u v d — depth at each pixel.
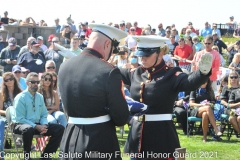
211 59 7.61
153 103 8.52
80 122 7.41
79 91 7.29
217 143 15.32
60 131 12.48
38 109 12.72
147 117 8.58
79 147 7.34
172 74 8.47
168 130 8.55
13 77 13.62
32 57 19.97
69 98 7.39
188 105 16.77
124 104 7.27
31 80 12.68
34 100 12.72
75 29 31.28
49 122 13.03
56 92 14.24
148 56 8.54
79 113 7.38
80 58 7.46
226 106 16.77
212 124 15.87
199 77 7.78
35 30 32.22
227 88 16.89
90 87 7.23
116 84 7.24
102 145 7.31
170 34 28.70
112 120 7.44
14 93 13.66
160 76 8.56
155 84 8.51
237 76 16.84
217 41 29.67
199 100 16.66
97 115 7.33
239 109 16.16
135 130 8.70
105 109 7.34
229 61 27.58
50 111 13.99
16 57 21.75
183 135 16.83
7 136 14.08
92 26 7.56
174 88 8.38
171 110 8.66
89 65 7.33
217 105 16.73
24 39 32.06
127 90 13.55
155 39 8.48
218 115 16.59
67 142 7.49
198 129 17.20
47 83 14.04
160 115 8.56
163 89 8.45
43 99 12.96
